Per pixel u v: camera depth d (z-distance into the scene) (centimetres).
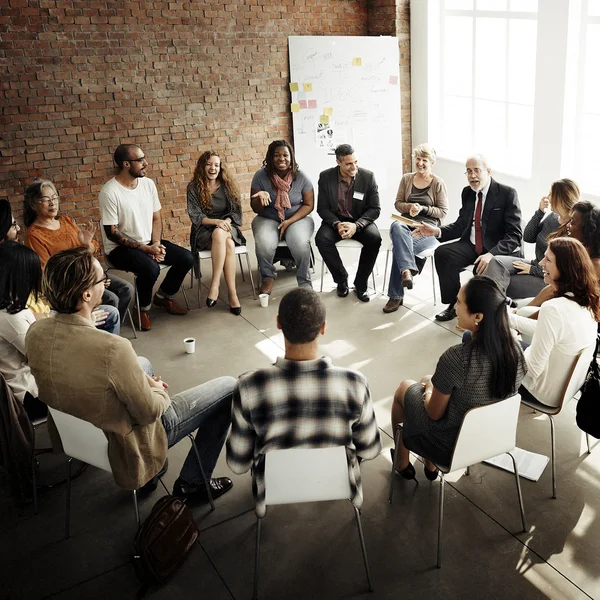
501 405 278
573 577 285
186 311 573
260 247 587
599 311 319
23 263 327
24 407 340
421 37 738
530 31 630
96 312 391
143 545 284
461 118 741
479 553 300
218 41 693
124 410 275
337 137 751
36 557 309
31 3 603
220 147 727
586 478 344
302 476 261
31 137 634
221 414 323
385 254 686
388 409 414
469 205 530
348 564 297
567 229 428
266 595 282
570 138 607
